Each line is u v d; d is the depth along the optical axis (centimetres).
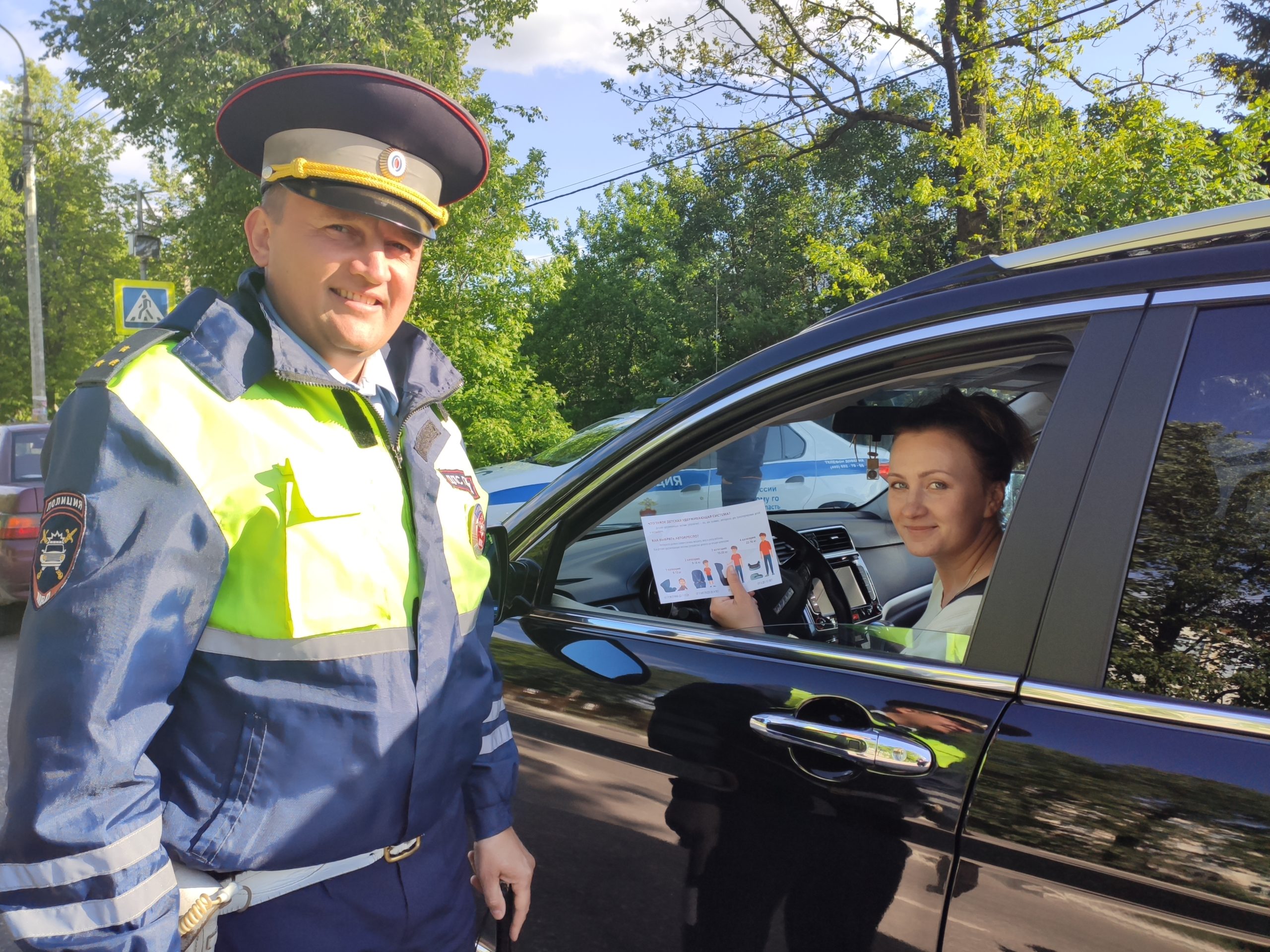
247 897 100
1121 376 113
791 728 130
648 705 149
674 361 2117
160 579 87
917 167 1822
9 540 577
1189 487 108
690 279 2181
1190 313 111
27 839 82
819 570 193
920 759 116
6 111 2888
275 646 96
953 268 146
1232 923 91
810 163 1909
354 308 106
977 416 155
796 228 2056
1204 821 95
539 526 183
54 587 85
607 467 171
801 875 127
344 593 98
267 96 104
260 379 98
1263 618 103
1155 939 96
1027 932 104
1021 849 106
